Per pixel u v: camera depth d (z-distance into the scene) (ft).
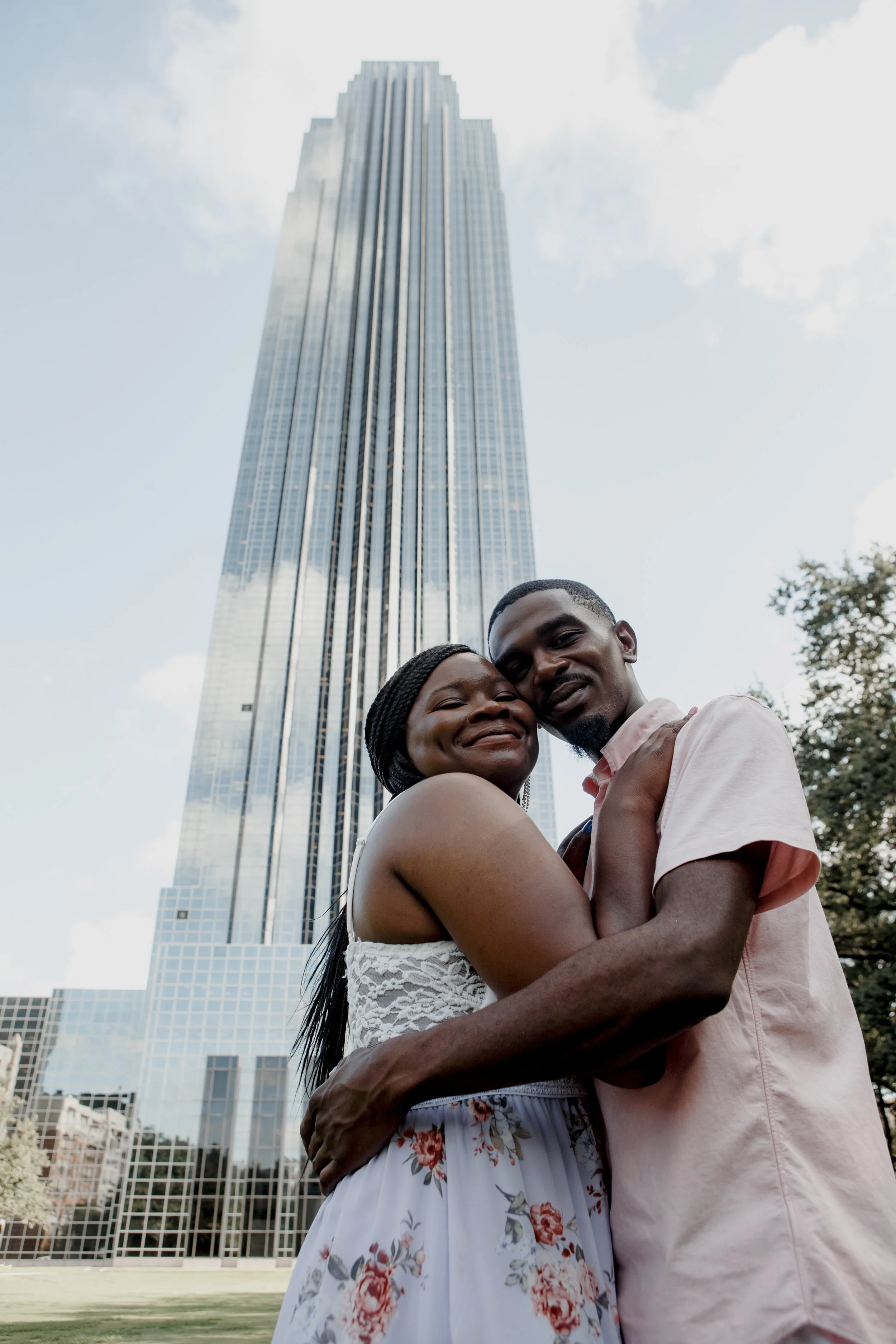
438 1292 3.93
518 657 7.45
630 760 5.82
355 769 248.11
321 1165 4.62
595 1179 4.84
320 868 234.79
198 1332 55.16
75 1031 247.09
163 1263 180.14
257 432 305.53
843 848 46.80
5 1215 174.60
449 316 330.13
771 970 4.68
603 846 5.19
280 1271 168.14
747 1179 4.13
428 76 397.60
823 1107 4.29
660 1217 4.32
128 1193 187.73
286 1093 200.75
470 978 4.76
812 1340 3.68
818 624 53.98
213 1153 193.06
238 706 257.75
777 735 5.08
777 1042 4.49
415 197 360.07
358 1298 3.96
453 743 6.22
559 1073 4.09
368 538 285.23
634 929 4.19
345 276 340.59
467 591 274.36
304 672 263.29
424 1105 4.60
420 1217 4.18
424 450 299.79
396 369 315.99
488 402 310.45
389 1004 4.82
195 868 234.79
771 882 4.64
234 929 223.92
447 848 4.67
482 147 376.68
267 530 286.25
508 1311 3.87
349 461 303.48
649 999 3.92
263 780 246.06
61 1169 222.69
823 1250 3.82
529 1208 4.25
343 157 370.53
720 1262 4.00
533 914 4.38
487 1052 4.10
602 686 7.19
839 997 5.02
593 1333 4.06
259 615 271.49
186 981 212.43
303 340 325.62
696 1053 4.54
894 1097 43.19
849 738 48.60
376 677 261.44
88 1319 66.54
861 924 47.80
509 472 297.12
